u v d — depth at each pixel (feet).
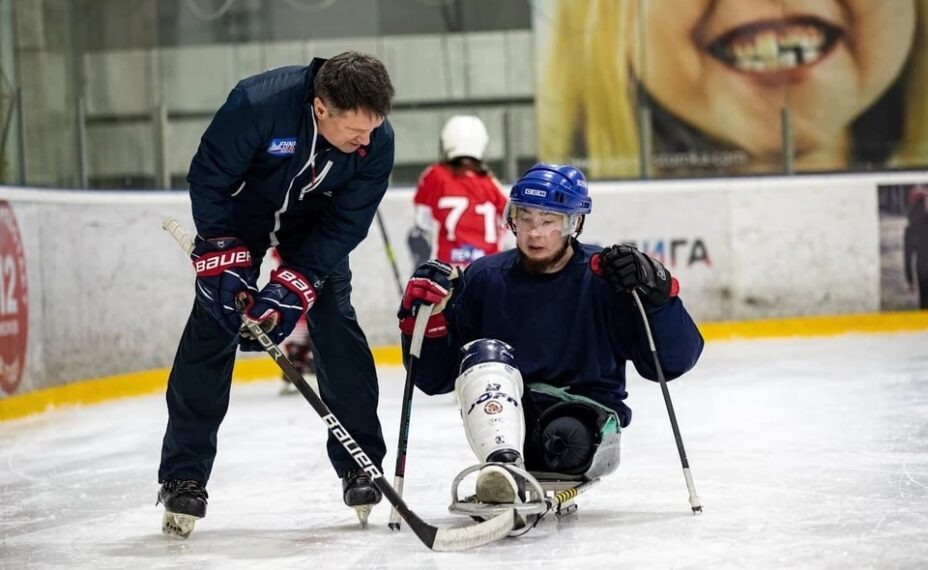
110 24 73.36
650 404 48.93
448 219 52.60
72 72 67.41
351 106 23.04
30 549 26.76
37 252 54.03
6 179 58.85
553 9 84.74
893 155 88.69
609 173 86.17
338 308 26.94
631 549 24.02
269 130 24.07
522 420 24.38
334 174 24.88
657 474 33.24
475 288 26.76
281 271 25.58
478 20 84.38
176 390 26.22
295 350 59.77
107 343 59.47
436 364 26.86
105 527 29.17
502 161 84.84
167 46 78.18
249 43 80.74
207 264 24.94
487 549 24.36
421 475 34.73
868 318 77.51
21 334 52.19
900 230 77.77
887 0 87.86
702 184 76.59
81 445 44.50
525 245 25.57
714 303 76.69
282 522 28.71
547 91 85.20
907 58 88.22
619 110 86.07
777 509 27.86
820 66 88.28
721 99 87.66
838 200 77.41
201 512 26.35
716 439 39.45
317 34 82.33
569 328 26.09
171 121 78.74
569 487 25.41
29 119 61.93
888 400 47.11
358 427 27.22
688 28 86.74
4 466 40.09
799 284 77.20
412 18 83.61
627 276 24.93
